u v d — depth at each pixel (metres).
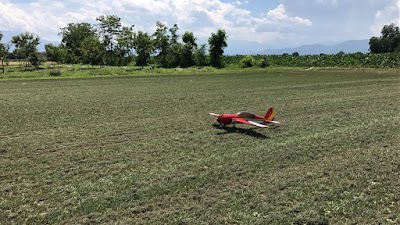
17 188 8.83
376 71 56.81
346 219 7.30
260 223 7.11
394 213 7.53
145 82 41.25
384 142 13.16
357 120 17.28
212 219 7.23
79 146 12.82
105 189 8.77
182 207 7.82
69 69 62.78
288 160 11.09
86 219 7.20
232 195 8.44
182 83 39.59
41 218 7.24
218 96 27.09
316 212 7.53
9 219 7.22
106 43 102.19
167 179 9.46
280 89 32.12
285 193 8.59
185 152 12.07
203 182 9.24
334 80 42.00
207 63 85.06
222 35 82.50
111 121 17.39
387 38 115.38
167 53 88.19
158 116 18.75
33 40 71.69
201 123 16.89
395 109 20.44
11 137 14.09
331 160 11.07
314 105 22.28
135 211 7.59
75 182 9.27
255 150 12.15
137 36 85.62
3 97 26.78
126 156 11.61
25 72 56.31
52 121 17.33
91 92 30.36
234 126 15.73
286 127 15.92
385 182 9.26
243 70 67.94
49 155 11.67
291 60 77.06
